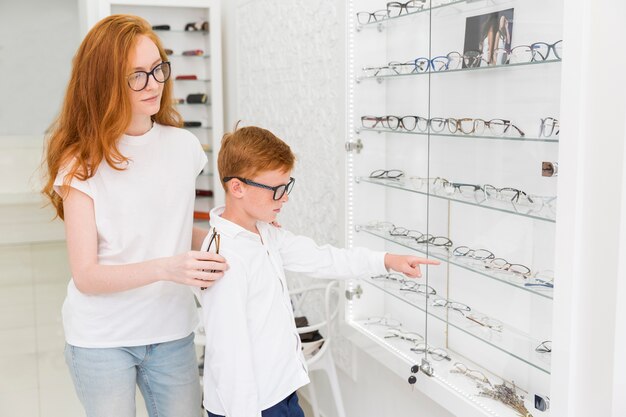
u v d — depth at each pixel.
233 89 5.18
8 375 3.98
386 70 2.60
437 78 2.31
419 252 2.43
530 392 1.95
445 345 2.34
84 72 1.73
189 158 1.96
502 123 2.02
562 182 1.59
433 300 2.35
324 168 3.30
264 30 4.14
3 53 7.74
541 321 1.90
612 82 1.49
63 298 5.52
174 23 5.29
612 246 1.52
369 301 2.71
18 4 7.71
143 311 1.87
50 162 1.80
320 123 3.32
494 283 2.08
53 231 7.27
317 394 3.57
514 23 1.96
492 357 2.12
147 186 1.85
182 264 1.64
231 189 1.84
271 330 1.85
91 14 5.04
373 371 2.89
